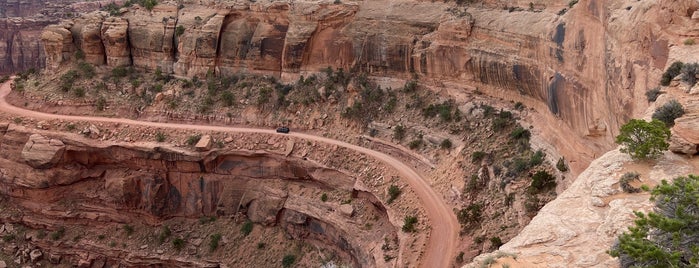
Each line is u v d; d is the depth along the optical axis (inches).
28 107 3171.8
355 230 2192.4
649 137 918.4
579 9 1684.3
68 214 2783.0
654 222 685.9
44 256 2800.2
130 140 2805.1
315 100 2903.5
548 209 908.6
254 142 2726.4
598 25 1521.9
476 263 824.9
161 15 3405.5
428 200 2042.3
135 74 3380.9
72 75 3312.0
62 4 6668.3
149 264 2655.0
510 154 1987.0
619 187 880.9
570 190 948.0
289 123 2861.7
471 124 2305.6
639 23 1243.2
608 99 1365.7
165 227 2738.7
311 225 2453.2
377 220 2191.2
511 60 2176.4
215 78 3216.0
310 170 2554.1
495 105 2292.1
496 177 1911.9
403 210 2032.5
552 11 2085.4
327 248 2384.4
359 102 2778.1
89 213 2800.2
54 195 2805.1
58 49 3412.9
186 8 3403.1
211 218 2746.1
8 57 5502.0
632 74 1226.6
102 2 6540.4
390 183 2242.9
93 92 3211.1
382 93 2783.0
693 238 671.1
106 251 2706.7
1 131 2955.2
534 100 2094.0
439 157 2285.9
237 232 2645.2
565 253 780.0
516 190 1758.1
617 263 727.7
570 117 1662.2
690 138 901.2
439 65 2581.2
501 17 2345.0
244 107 2999.5
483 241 1660.9
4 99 3339.1
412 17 2706.7
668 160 911.0
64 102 3134.8
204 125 2955.2
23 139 2886.3
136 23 3400.6
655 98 1067.3
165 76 3312.0
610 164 955.3
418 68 2677.2
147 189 2753.4
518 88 2178.9
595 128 1457.9
